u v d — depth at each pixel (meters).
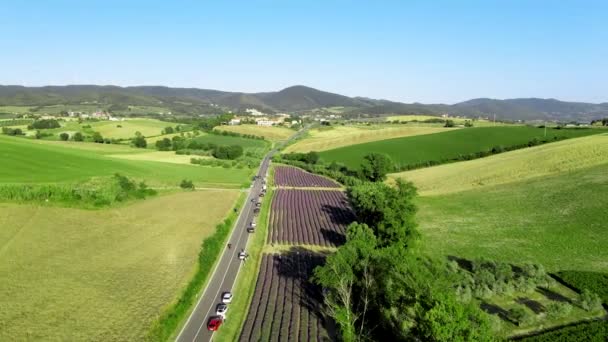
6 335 32.88
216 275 52.38
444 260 52.06
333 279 39.34
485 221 72.44
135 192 83.38
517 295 45.41
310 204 95.00
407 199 58.59
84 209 67.88
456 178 107.19
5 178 72.88
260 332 38.44
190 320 40.78
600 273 49.03
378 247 52.97
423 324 28.97
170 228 65.75
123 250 54.12
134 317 37.78
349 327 34.84
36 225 58.28
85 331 34.81
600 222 64.69
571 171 92.50
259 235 70.19
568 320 40.00
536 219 70.38
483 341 27.27
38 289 41.12
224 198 93.00
